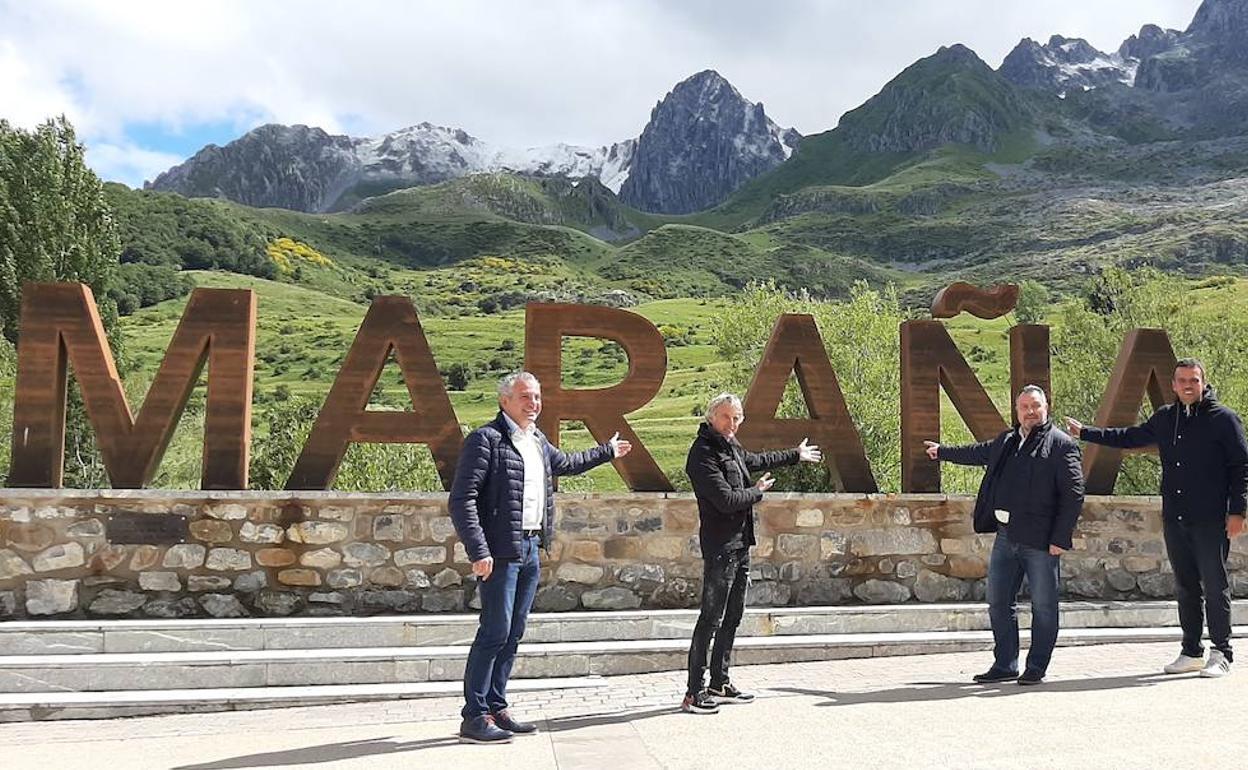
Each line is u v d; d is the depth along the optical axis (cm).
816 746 516
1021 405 706
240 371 845
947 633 847
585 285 18062
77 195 3181
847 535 915
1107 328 3531
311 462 856
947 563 933
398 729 597
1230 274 14162
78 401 2630
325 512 834
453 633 780
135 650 737
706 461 621
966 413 964
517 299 15988
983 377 6091
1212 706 595
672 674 760
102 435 824
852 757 492
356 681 720
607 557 873
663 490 900
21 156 3108
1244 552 976
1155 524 976
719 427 634
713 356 9106
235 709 674
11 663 682
